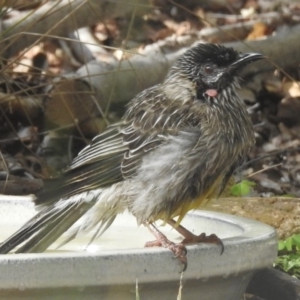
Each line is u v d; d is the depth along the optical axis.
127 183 9.70
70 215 9.52
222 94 9.91
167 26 21.97
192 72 10.02
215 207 12.67
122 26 19.83
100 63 17.27
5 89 16.42
